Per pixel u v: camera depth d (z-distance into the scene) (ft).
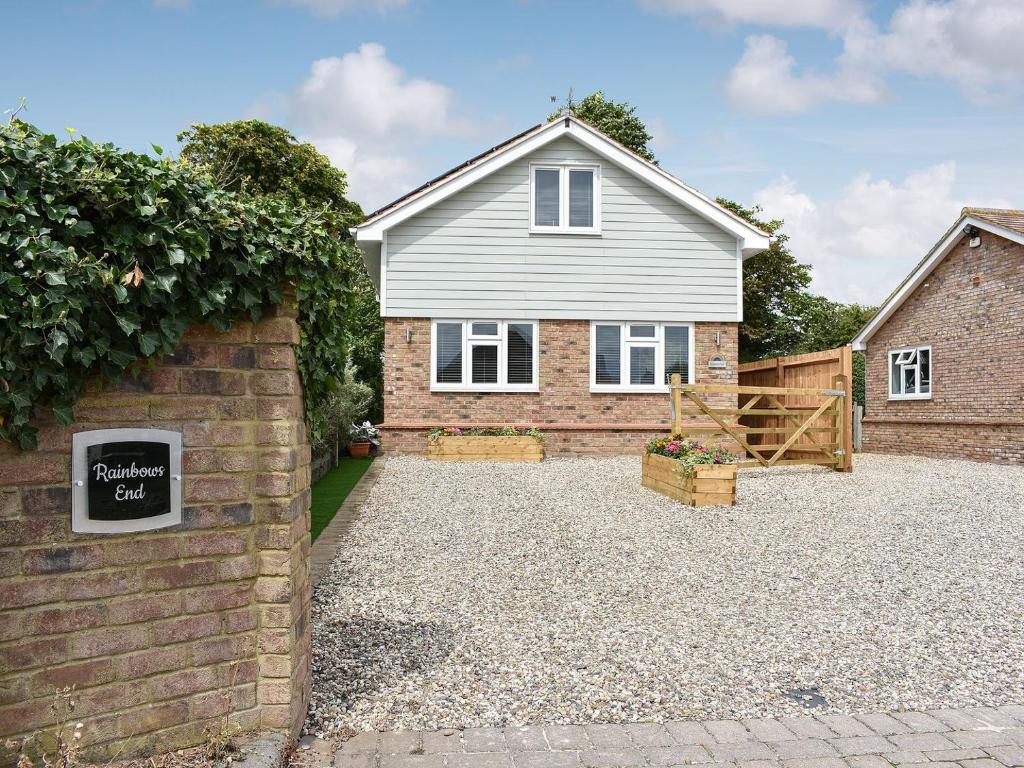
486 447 44.83
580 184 49.57
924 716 11.37
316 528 24.90
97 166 7.96
